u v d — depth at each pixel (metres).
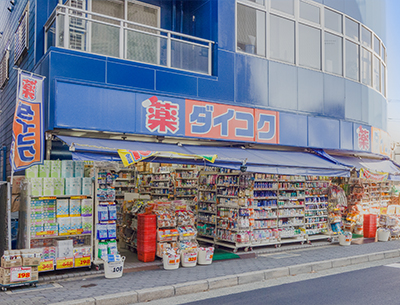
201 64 10.81
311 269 9.10
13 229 9.61
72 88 8.50
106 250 8.38
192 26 11.86
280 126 11.91
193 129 10.12
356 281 8.00
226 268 8.69
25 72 8.00
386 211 16.16
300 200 12.05
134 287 6.96
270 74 11.97
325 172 10.95
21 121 7.42
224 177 11.15
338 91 13.93
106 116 8.88
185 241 9.77
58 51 8.48
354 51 14.91
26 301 6.09
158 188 16.22
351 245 12.24
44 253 7.72
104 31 9.33
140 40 9.84
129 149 8.40
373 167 14.09
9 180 9.17
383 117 16.64
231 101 11.01
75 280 7.57
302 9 13.15
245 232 10.55
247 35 11.66
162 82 9.84
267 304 6.37
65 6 8.77
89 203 8.27
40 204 7.80
